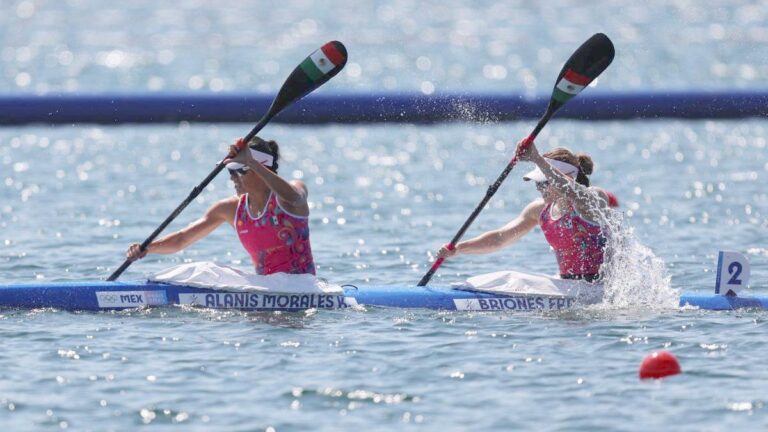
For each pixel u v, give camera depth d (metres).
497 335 29.34
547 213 33.44
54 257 41.59
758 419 22.86
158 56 151.88
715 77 121.94
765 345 28.31
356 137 81.56
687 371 26.08
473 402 23.95
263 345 28.17
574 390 24.77
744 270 33.34
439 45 165.88
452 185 61.94
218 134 81.88
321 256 42.28
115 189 59.91
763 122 87.12
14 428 22.30
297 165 69.44
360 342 28.55
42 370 25.95
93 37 182.38
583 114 86.75
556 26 195.62
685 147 75.50
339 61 34.97
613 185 61.12
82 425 22.50
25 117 86.12
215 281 32.34
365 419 22.92
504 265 40.97
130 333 29.31
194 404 23.72
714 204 54.72
